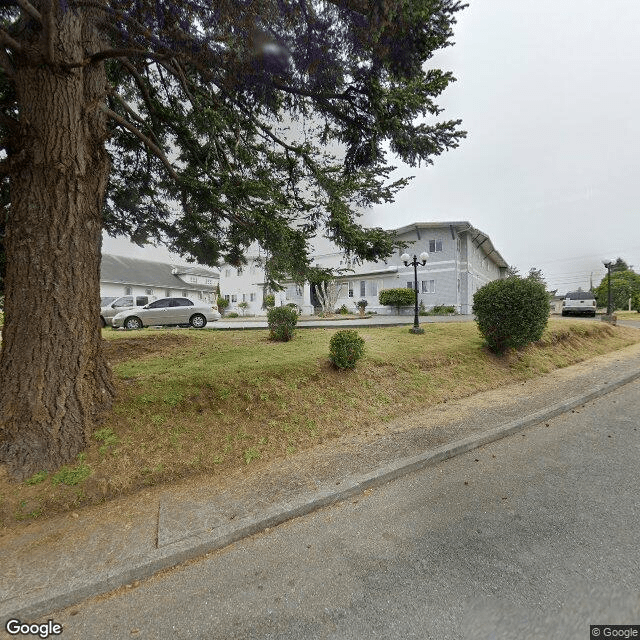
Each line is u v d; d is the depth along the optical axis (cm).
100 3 327
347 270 577
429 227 2308
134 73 486
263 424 432
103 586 213
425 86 450
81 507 297
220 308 3219
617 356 973
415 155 524
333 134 548
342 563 226
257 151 593
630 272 3853
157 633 181
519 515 268
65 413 336
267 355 630
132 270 3184
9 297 333
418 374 636
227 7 327
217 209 525
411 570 215
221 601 201
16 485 299
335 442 421
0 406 320
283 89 475
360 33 369
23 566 229
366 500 306
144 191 624
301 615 186
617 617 177
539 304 720
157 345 736
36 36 345
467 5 384
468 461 375
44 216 334
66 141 340
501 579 204
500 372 719
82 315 359
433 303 2311
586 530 246
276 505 290
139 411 403
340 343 572
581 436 435
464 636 169
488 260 3162
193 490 322
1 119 323
